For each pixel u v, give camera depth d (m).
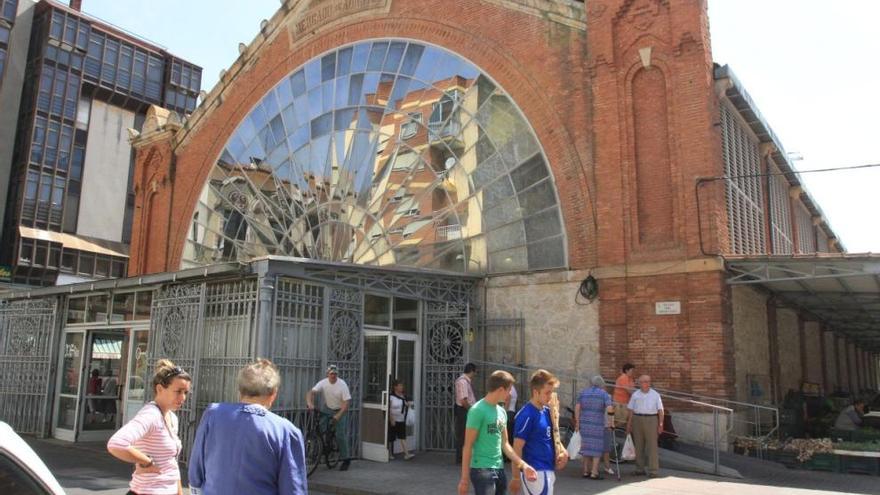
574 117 15.73
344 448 12.23
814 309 20.64
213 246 22.69
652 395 11.50
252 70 23.23
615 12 15.44
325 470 12.20
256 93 22.94
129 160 55.44
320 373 13.07
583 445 11.08
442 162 17.70
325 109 20.64
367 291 14.23
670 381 13.52
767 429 15.13
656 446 11.36
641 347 13.98
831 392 25.16
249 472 3.89
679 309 13.67
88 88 53.12
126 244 54.31
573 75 15.93
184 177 24.44
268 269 12.27
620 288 14.40
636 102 15.07
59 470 12.34
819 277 12.88
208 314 13.27
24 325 18.48
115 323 16.34
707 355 13.24
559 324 15.16
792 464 12.45
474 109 17.41
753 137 18.56
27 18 51.25
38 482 2.40
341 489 10.58
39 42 50.81
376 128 19.22
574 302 15.05
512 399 12.63
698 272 13.61
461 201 17.17
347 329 13.74
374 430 13.61
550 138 16.02
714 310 13.30
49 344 17.66
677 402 13.38
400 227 18.00
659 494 9.71
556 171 15.79
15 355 18.50
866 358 39.50
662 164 14.52
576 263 15.20
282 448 3.98
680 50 14.49
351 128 19.80
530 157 16.27
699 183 13.84
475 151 17.19
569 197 15.50
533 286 15.65
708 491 9.92
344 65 20.53
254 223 21.69
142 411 5.14
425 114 18.30
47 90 50.38
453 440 14.87
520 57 16.84
